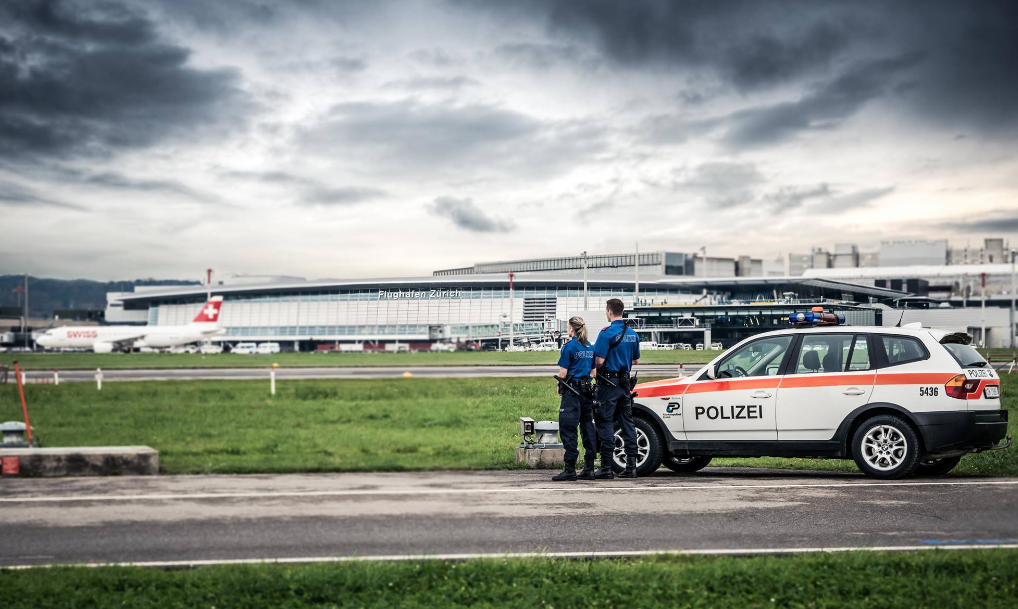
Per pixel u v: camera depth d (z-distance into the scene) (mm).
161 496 10055
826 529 8188
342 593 5938
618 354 11945
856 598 5828
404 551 7328
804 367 12047
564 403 11836
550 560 6754
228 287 184500
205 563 6820
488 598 5883
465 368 58875
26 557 7117
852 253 173500
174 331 127000
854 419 11648
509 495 10219
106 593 5902
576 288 145875
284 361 79562
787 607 5703
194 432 18781
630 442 12078
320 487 10805
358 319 167500
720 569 6375
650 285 150875
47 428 19688
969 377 11336
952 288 149250
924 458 11398
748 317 89875
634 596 5883
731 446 12141
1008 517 8734
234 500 9812
